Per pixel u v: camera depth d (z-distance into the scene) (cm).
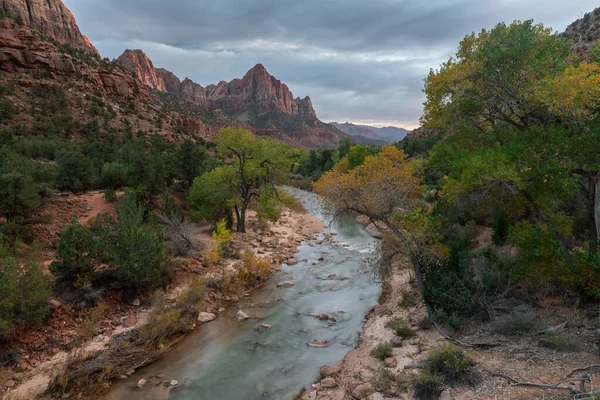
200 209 2688
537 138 1122
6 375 1017
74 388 1018
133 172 2609
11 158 2511
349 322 1521
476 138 1480
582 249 1452
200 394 1041
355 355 1199
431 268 1309
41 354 1143
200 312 1560
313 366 1190
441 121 1479
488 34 1348
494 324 1100
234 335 1412
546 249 1156
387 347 1146
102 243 1502
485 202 1490
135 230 1563
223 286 1800
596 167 1055
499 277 1245
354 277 2094
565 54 1355
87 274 1459
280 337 1395
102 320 1359
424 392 856
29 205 1842
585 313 1066
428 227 1259
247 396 1030
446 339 1127
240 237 2677
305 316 1587
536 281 1224
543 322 1058
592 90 970
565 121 1206
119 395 1032
